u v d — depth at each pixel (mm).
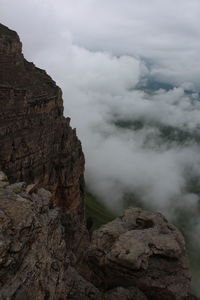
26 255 24500
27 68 114562
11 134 81625
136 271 42969
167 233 50281
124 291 39500
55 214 31391
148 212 56406
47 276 25906
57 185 111500
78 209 128625
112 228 51844
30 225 25141
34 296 23266
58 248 29875
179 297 40938
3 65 94812
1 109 78188
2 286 21625
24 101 87188
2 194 28422
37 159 93938
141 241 46375
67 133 119250
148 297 41406
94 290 36844
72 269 39000
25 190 31156
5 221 23875
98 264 46250
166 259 45688
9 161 80500
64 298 28859
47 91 105438
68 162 115625
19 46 107500
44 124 99500
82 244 69375
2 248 21859
